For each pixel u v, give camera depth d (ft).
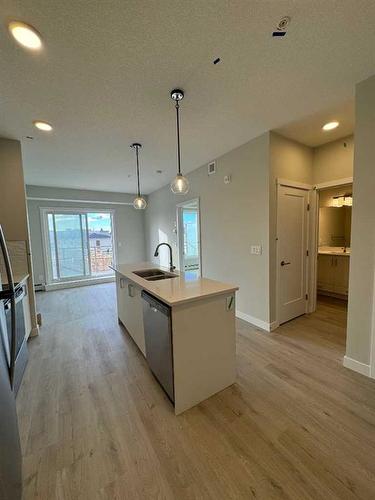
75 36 4.57
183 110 7.54
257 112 7.82
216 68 5.65
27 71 5.51
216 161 12.26
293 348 8.48
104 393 6.39
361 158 6.47
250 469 4.20
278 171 9.70
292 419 5.31
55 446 4.76
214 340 6.11
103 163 12.94
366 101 6.26
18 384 6.66
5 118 7.78
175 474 4.15
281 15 4.32
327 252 14.78
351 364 7.11
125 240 22.93
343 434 4.88
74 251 20.71
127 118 7.98
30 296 9.99
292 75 6.01
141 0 3.93
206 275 13.66
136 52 5.05
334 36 4.79
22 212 9.75
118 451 4.63
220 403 5.89
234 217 11.32
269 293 9.85
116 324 11.44
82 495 3.84
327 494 3.76
